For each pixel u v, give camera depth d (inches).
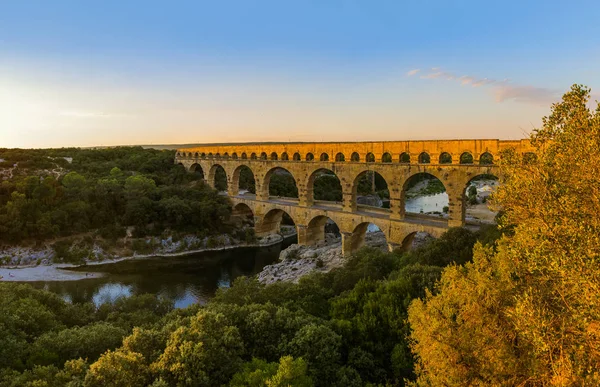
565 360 552.4
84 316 1646.2
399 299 1305.4
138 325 1437.0
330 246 3191.4
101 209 3629.4
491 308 770.2
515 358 692.1
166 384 812.0
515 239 796.0
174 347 918.4
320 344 1030.4
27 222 3169.3
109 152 6397.6
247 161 3961.6
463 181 2249.0
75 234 3368.6
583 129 690.2
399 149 2588.6
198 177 5142.7
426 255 1854.1
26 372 944.9
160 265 3164.4
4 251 3085.6
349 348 1153.4
